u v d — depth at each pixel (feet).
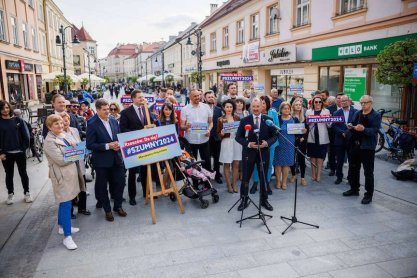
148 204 19.48
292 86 34.32
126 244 14.53
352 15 37.65
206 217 17.37
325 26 42.60
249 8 64.23
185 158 19.97
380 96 35.35
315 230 15.55
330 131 22.63
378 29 34.24
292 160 21.02
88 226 16.49
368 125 18.39
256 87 37.83
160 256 13.47
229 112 21.09
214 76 90.89
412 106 31.60
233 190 21.39
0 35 62.08
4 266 12.98
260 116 17.97
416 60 23.24
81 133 23.95
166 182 20.45
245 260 13.05
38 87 89.97
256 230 15.69
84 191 17.60
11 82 67.26
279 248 13.96
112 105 25.53
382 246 13.97
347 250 13.70
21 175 19.75
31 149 31.01
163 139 17.85
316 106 22.31
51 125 14.06
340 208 18.15
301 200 19.49
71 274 12.35
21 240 15.15
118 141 16.81
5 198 20.72
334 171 24.27
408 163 22.53
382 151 29.71
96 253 13.82
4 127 18.84
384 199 19.26
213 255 13.47
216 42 85.35
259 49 61.36
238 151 20.71
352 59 37.63
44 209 18.93
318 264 12.71
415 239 14.55
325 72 43.73
